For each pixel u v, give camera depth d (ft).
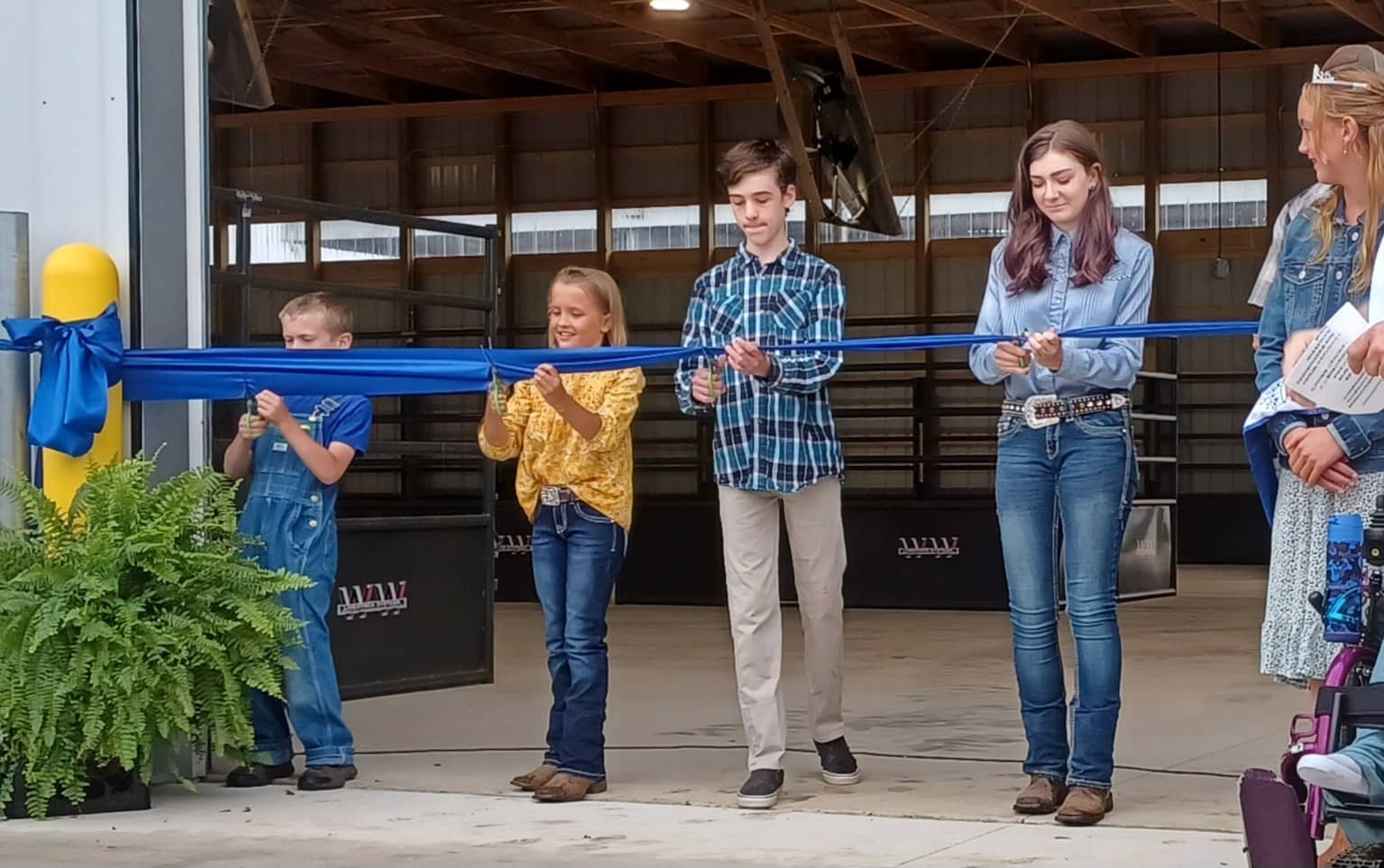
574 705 12.94
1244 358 52.11
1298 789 7.93
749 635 12.48
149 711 12.28
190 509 12.65
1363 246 9.11
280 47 49.52
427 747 15.71
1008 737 16.14
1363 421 8.80
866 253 54.24
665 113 55.42
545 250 56.65
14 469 13.34
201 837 11.52
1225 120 51.39
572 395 12.92
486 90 56.65
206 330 13.80
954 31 48.39
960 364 39.34
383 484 54.65
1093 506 11.61
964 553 32.89
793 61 37.47
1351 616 8.09
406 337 32.37
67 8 13.60
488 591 19.88
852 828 11.57
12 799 12.26
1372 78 9.11
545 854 10.91
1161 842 10.94
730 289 12.92
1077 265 11.74
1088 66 51.67
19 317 13.28
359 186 57.88
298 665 13.21
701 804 12.59
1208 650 25.36
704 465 42.27
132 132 13.44
